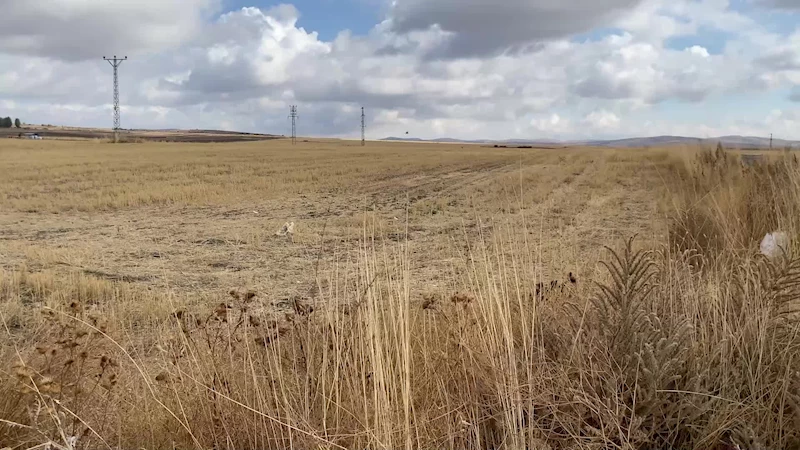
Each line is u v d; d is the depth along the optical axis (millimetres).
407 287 3133
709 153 9680
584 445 2607
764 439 2564
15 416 2711
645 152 34500
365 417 2578
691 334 3004
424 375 3135
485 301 3463
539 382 2934
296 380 2963
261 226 13531
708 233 5836
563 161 38094
